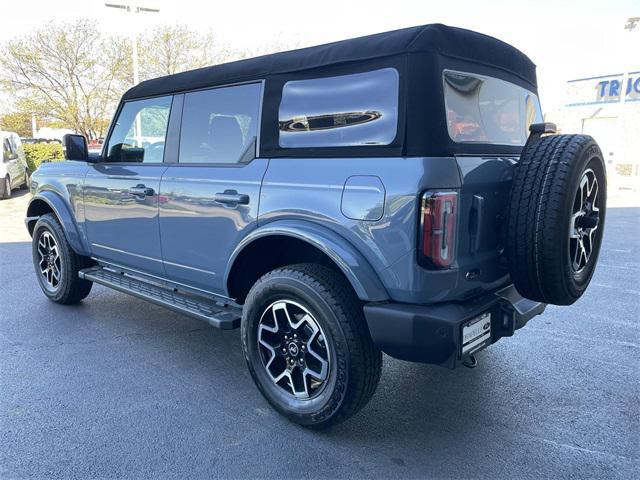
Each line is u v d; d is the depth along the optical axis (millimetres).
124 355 3947
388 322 2498
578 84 26922
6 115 26297
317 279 2723
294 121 2951
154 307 5137
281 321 2957
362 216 2537
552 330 4520
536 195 2496
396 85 2527
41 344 4156
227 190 3193
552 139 2637
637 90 23844
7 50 21781
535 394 3354
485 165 2635
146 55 22875
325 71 2824
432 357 2482
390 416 3078
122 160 4266
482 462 2637
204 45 23969
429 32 2479
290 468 2582
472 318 2521
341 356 2645
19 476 2510
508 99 3145
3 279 6180
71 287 4926
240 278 3359
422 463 2627
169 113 3791
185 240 3559
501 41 3010
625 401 3260
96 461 2629
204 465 2600
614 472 2559
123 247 4160
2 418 3025
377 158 2549
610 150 25516
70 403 3205
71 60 22297
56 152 19109
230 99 3334
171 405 3191
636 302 5336
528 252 2520
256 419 3033
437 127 2449
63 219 4691
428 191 2359
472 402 3248
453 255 2445
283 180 2900
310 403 2836
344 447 2758
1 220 10898
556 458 2666
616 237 9164
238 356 3953
